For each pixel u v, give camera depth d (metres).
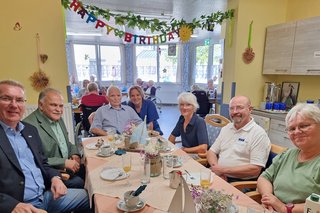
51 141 1.98
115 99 2.80
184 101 2.30
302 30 2.89
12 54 2.67
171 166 1.62
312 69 2.80
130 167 1.54
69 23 5.69
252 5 3.34
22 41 2.69
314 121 1.28
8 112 1.50
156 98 8.80
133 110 2.97
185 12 4.48
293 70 3.05
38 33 2.74
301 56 2.93
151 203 1.13
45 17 2.74
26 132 1.66
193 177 1.42
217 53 7.64
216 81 7.64
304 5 3.22
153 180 1.41
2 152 1.40
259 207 1.11
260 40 3.47
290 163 1.43
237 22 3.33
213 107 5.55
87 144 2.20
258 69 3.56
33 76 2.77
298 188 1.30
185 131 2.39
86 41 8.39
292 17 3.43
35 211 1.24
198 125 2.30
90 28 6.34
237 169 1.76
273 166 1.54
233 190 1.28
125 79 9.33
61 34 2.84
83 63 8.53
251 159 1.79
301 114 1.30
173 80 9.35
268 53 3.43
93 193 1.24
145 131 2.11
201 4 3.93
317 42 2.73
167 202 1.14
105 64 8.94
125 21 3.13
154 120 3.15
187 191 1.01
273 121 3.12
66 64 2.92
